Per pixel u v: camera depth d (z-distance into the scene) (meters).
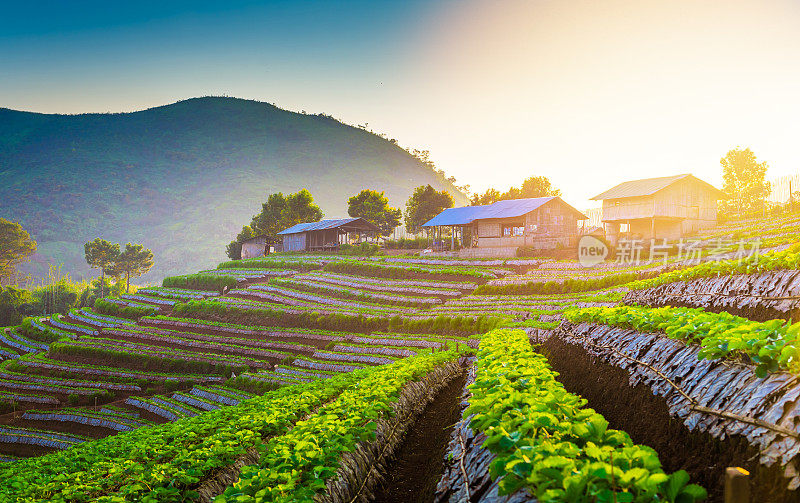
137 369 54.47
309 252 107.62
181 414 40.41
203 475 12.34
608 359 13.22
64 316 86.75
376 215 138.88
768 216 60.78
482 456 8.59
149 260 181.62
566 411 7.25
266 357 53.28
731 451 6.36
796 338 6.79
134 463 13.32
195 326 65.94
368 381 19.86
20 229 189.62
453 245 89.62
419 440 17.09
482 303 53.34
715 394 7.66
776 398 6.43
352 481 11.32
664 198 62.28
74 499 12.38
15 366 57.91
